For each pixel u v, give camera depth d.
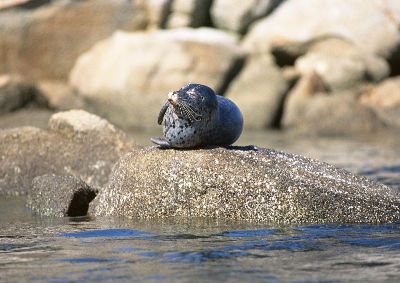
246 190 30.62
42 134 41.59
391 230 28.22
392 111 81.25
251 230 28.52
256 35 88.25
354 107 79.81
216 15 91.69
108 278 21.67
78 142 41.12
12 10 90.81
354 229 28.45
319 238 26.95
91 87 84.44
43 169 40.53
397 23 86.06
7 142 41.47
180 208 31.42
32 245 26.56
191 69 82.19
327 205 29.95
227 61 82.81
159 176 31.77
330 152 60.69
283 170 31.41
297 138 72.94
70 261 23.84
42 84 88.19
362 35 86.31
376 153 59.69
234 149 33.06
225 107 33.06
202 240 26.86
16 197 39.66
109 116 83.75
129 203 32.25
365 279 21.31
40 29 90.38
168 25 91.00
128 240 27.12
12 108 83.19
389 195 31.11
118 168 33.47
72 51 90.56
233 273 22.02
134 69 82.88
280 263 23.23
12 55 90.12
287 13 88.31
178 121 31.55
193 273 22.05
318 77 83.00
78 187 34.12
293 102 81.75
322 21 86.94
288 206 30.11
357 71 83.94
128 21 90.69
